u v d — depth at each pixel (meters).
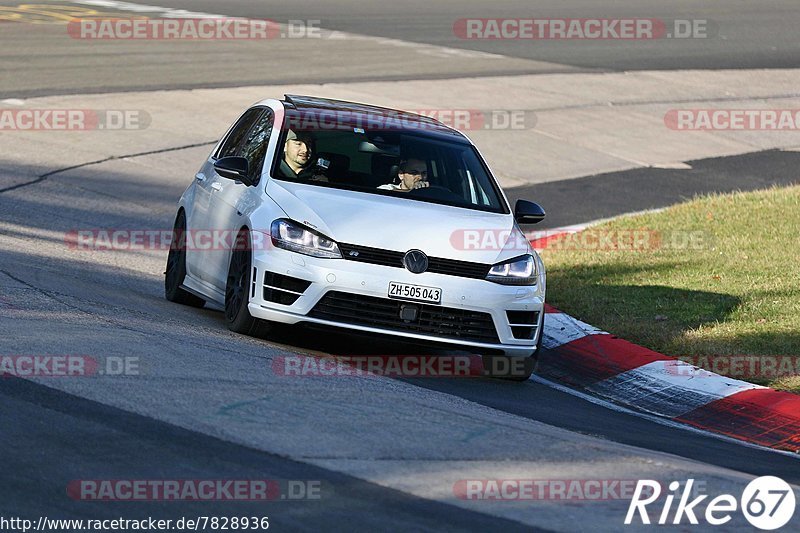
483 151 75.19
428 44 113.25
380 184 33.91
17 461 19.66
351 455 21.89
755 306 41.19
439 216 32.56
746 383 33.50
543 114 86.88
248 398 24.98
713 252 50.06
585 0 151.75
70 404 23.03
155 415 22.91
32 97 75.56
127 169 62.91
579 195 67.25
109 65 89.25
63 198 55.03
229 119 75.94
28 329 28.67
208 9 126.81
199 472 20.09
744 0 159.62
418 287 30.67
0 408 22.28
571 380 35.78
